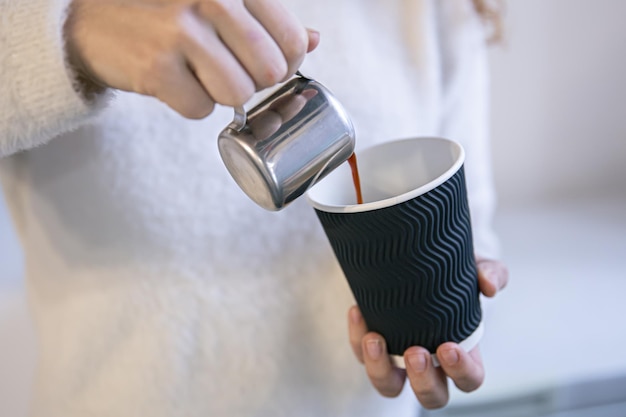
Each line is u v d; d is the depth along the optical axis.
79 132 0.56
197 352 0.62
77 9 0.39
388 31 0.66
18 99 0.39
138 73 0.35
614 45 1.29
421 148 0.52
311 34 0.39
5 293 1.20
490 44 0.78
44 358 0.64
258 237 0.62
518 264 1.22
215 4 0.34
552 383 1.00
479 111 0.77
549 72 1.30
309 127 0.38
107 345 0.61
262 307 0.63
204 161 0.58
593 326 1.06
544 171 1.38
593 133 1.36
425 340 0.49
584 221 1.33
